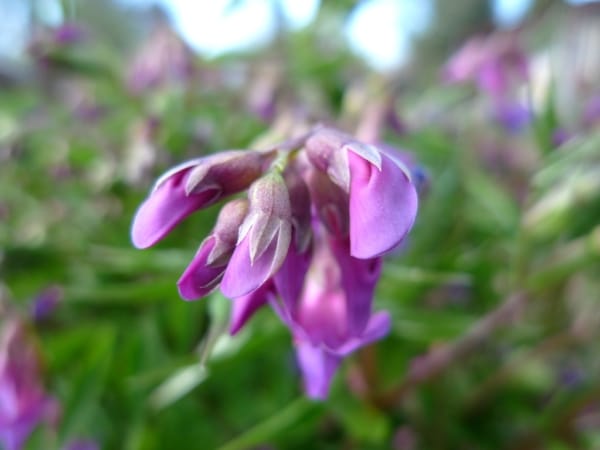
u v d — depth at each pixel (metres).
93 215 0.13
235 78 0.16
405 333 0.10
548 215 0.11
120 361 0.11
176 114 0.12
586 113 0.15
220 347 0.09
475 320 0.11
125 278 0.12
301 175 0.06
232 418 0.12
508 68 0.14
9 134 0.15
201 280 0.05
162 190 0.05
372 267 0.06
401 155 0.09
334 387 0.10
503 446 0.12
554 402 0.12
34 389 0.10
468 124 0.18
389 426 0.10
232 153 0.06
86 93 0.16
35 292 0.12
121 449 0.11
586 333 0.12
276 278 0.06
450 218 0.13
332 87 0.16
